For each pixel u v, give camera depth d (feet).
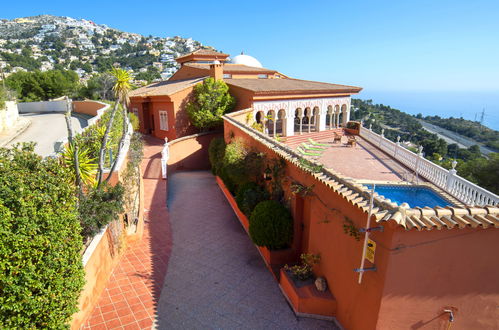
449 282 19.90
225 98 84.79
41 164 22.27
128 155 46.88
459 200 39.14
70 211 22.27
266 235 34.73
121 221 36.27
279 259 35.58
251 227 36.19
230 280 33.55
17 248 16.84
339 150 72.84
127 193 40.50
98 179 31.37
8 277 16.31
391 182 45.47
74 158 28.12
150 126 106.01
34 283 17.62
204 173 81.56
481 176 65.00
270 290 31.91
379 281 20.25
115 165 33.88
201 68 102.99
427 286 19.88
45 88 173.88
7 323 16.80
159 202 54.95
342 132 97.81
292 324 26.89
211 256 38.45
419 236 19.01
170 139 91.71
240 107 84.69
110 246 32.24
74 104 147.84
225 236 43.88
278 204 36.06
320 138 90.22
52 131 88.69
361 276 21.59
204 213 52.26
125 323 26.00
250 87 82.02
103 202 29.40
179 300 29.76
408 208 18.99
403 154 60.80
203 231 45.37
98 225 29.04
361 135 90.53
